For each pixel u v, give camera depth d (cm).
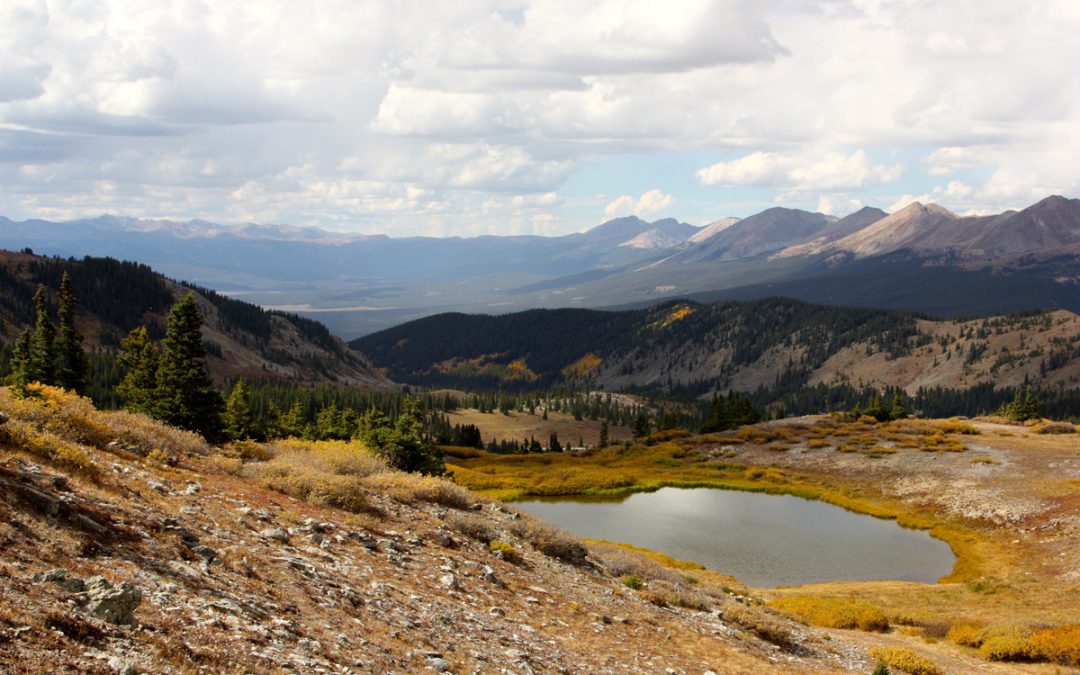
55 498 1170
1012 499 6981
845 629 3381
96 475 1527
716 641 2075
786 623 2866
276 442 3494
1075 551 5259
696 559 5934
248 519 1662
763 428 13050
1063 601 4216
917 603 4281
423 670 1105
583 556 2808
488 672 1211
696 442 12550
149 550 1158
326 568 1511
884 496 8250
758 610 2853
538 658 1406
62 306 6788
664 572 3141
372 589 1483
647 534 6825
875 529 7031
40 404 2002
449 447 14662
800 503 8419
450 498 2917
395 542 1973
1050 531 5941
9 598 761
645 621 2066
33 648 675
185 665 787
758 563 5834
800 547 6356
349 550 1733
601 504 8444
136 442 2164
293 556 1488
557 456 13050
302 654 966
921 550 6247
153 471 1845
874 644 2894
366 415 9362
